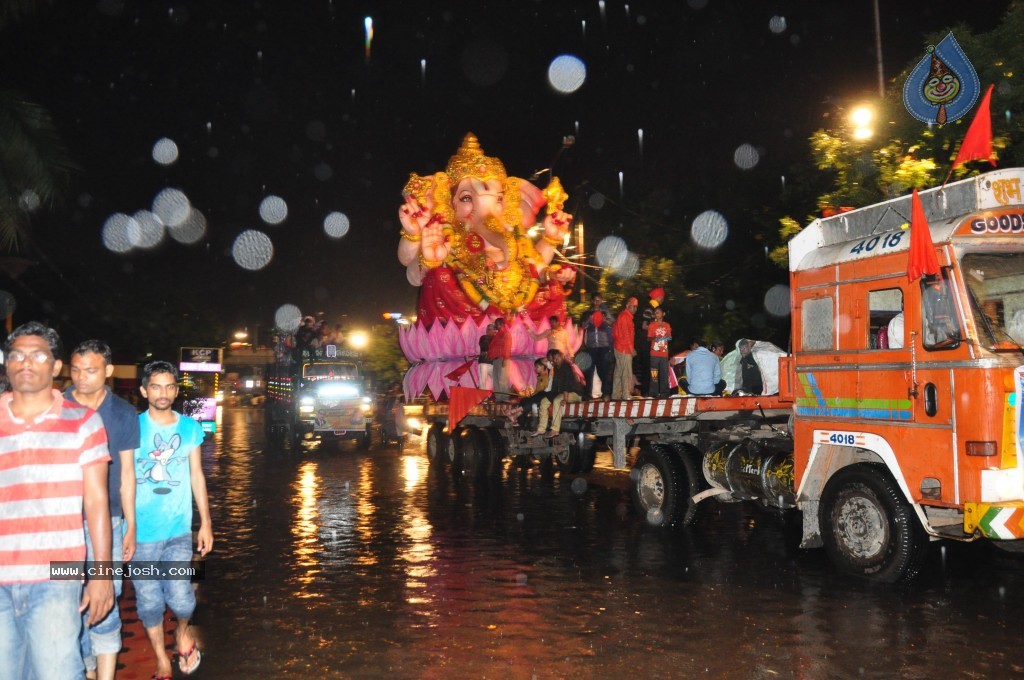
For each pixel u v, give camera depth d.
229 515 13.57
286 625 7.34
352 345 37.88
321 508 14.26
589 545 10.78
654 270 25.97
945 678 5.95
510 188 22.30
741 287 25.84
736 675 6.01
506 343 19.14
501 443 18.34
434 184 22.05
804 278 9.64
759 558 9.92
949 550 10.23
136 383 42.91
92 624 4.67
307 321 27.64
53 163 14.88
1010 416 7.64
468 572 9.30
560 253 23.41
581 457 18.12
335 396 26.48
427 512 13.70
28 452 4.39
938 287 7.95
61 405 4.52
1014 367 7.66
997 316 7.85
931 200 8.51
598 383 18.14
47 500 4.39
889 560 8.44
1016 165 14.69
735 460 11.02
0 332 23.56
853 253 9.01
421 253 21.72
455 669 6.19
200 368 42.91
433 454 21.06
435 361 21.59
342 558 10.12
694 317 25.42
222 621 7.49
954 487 7.84
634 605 7.87
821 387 9.34
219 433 37.66
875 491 8.58
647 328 16.61
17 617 4.37
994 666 6.17
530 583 8.76
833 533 9.04
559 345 20.89
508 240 21.92
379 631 7.14
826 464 9.49
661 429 12.85
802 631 7.02
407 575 9.18
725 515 13.11
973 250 7.90
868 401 8.73
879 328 8.96
